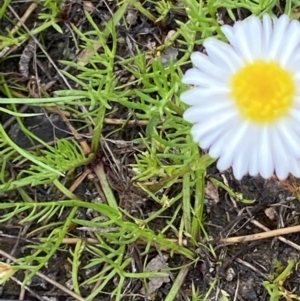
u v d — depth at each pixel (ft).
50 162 0.40
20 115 0.39
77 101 0.42
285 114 0.28
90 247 0.42
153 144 0.41
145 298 0.42
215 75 0.28
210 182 0.42
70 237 0.42
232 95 0.28
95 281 0.42
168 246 0.41
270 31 0.29
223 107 0.28
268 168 0.28
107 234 0.39
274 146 0.28
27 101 0.38
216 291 0.42
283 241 0.42
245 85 0.28
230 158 0.28
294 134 0.28
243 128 0.28
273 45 0.29
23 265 0.40
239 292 0.42
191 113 0.28
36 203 0.38
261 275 0.42
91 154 0.42
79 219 0.42
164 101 0.34
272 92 0.28
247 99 0.28
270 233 0.42
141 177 0.40
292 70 0.29
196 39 0.42
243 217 0.42
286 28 0.29
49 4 0.42
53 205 0.39
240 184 0.42
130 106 0.36
